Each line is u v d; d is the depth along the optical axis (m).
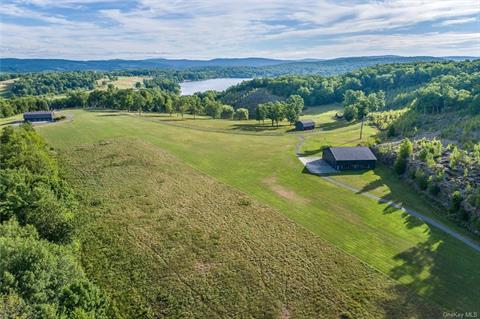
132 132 109.12
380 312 33.41
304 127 121.38
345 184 66.69
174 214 53.44
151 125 123.38
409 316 32.84
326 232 48.31
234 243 45.38
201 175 71.38
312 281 37.88
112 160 79.12
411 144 71.62
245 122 141.75
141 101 160.00
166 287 36.97
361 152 77.19
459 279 38.09
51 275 28.03
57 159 78.19
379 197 60.25
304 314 33.38
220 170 74.81
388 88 188.00
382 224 50.47
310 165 78.44
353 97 154.50
